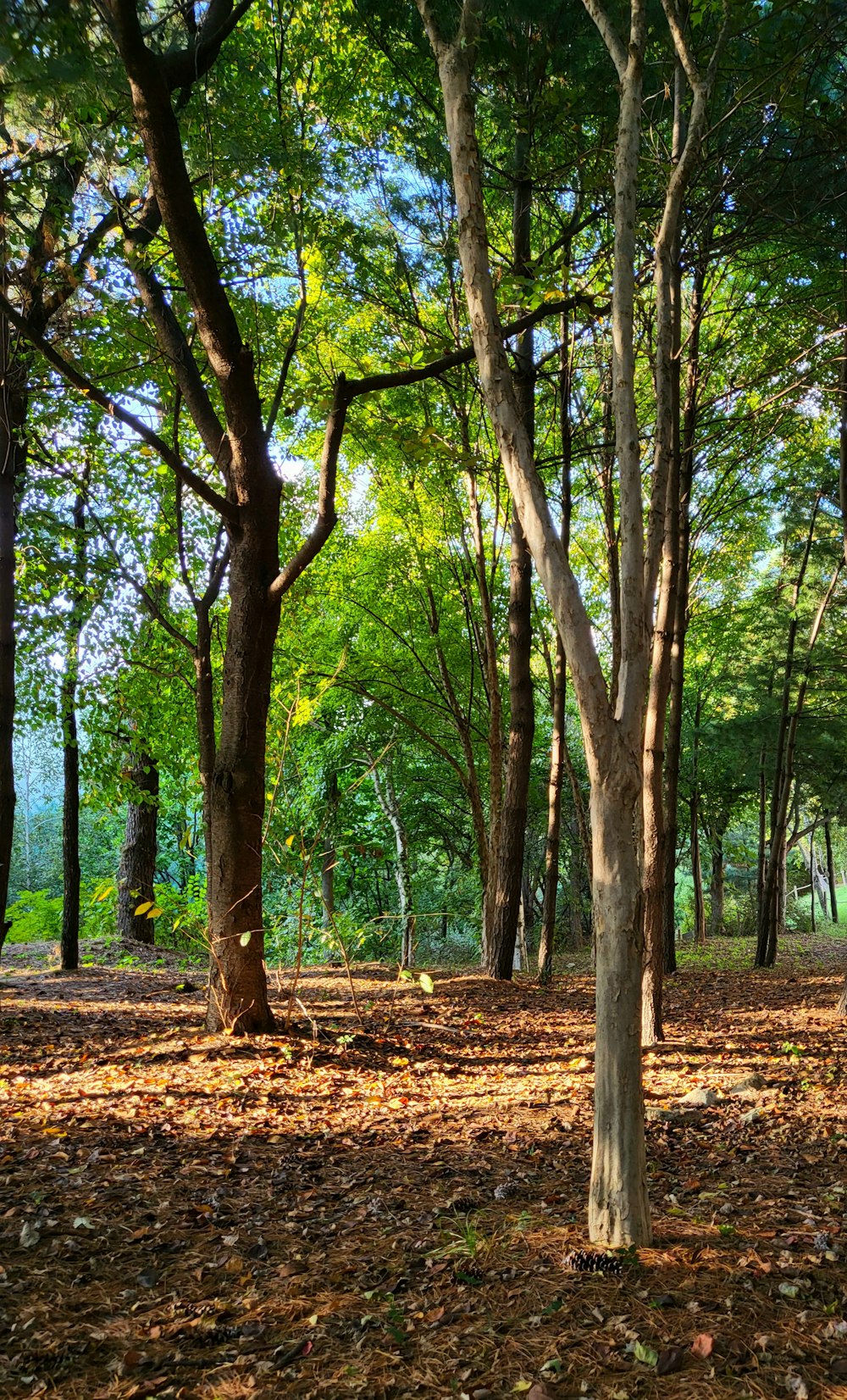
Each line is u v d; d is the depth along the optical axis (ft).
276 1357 8.53
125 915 54.39
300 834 24.43
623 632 10.84
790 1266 9.92
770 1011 31.96
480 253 11.55
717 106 25.96
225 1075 19.06
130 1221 11.61
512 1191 12.69
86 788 44.24
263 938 23.02
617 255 11.53
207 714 26.73
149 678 41.29
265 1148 14.76
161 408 23.49
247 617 22.71
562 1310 9.12
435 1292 9.69
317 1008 29.14
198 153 24.20
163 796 65.51
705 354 37.47
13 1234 11.09
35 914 62.34
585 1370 8.14
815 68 23.03
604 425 35.58
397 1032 25.26
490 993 35.24
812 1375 7.94
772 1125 16.39
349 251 35.73
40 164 22.08
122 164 22.98
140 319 26.71
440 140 34.45
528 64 27.25
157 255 27.68
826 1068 21.21
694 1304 9.11
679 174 14.19
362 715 62.18
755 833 119.75
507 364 11.52
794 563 53.98
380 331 43.21
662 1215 11.59
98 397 20.51
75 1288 9.87
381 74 34.76
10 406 27.07
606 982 10.64
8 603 25.31
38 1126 15.51
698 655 70.64
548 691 68.54
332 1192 12.80
